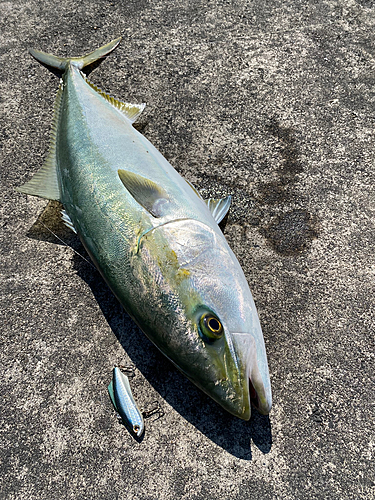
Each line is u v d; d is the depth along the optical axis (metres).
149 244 0.44
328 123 0.64
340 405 0.44
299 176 0.60
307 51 0.72
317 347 0.47
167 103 0.69
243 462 0.42
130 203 0.46
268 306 0.50
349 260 0.52
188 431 0.44
